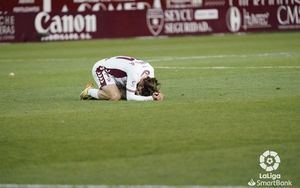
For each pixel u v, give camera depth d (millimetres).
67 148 30484
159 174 26047
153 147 30266
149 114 37781
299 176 26047
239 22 116562
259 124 34688
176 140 31469
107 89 42719
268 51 83625
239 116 36875
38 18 109375
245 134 32438
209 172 26266
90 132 33594
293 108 38969
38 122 36406
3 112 39969
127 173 26297
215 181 25062
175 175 25875
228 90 47719
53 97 46500
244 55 79188
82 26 111375
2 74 64562
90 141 31672
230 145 30359
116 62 42344
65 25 110500
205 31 115562
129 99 41969
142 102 41594
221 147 30047
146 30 113500
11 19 108500
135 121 35938
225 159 28109
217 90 47875
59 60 79875
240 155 28703
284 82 51562
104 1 112125
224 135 32312
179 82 53625
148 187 24312
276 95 44312
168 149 29875
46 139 32312
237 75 57688
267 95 44406
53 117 37750
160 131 33469
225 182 24953
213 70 62938
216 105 40469
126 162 27906
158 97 41906
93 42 107750
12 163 28234
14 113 39500
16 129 34719
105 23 112250
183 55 82250
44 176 26203
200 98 43719
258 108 39188
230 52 84188
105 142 31391
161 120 36094
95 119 36781
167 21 114125
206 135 32375
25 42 109125
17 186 24906
